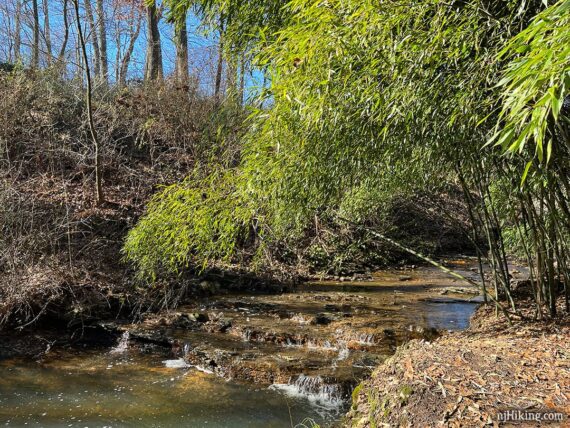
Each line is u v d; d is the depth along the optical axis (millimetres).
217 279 8492
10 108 9461
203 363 5559
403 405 3146
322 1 2742
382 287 9234
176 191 4520
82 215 8234
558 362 3527
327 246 10789
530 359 3605
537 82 1423
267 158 3553
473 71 2836
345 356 5590
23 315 6344
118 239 8188
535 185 4516
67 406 4449
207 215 4289
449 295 8531
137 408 4449
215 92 11219
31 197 8094
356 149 3520
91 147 9969
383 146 3475
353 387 4816
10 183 7898
